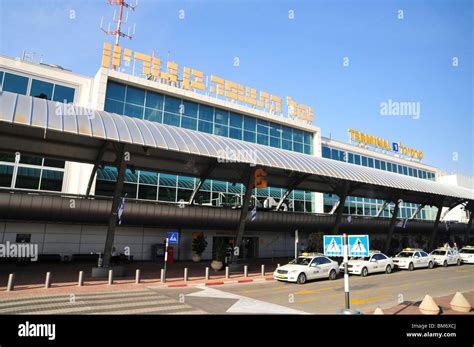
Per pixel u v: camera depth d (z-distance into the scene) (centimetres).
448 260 2956
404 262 2583
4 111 1386
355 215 4162
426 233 4869
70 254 2484
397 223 4247
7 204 2072
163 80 3142
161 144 1775
